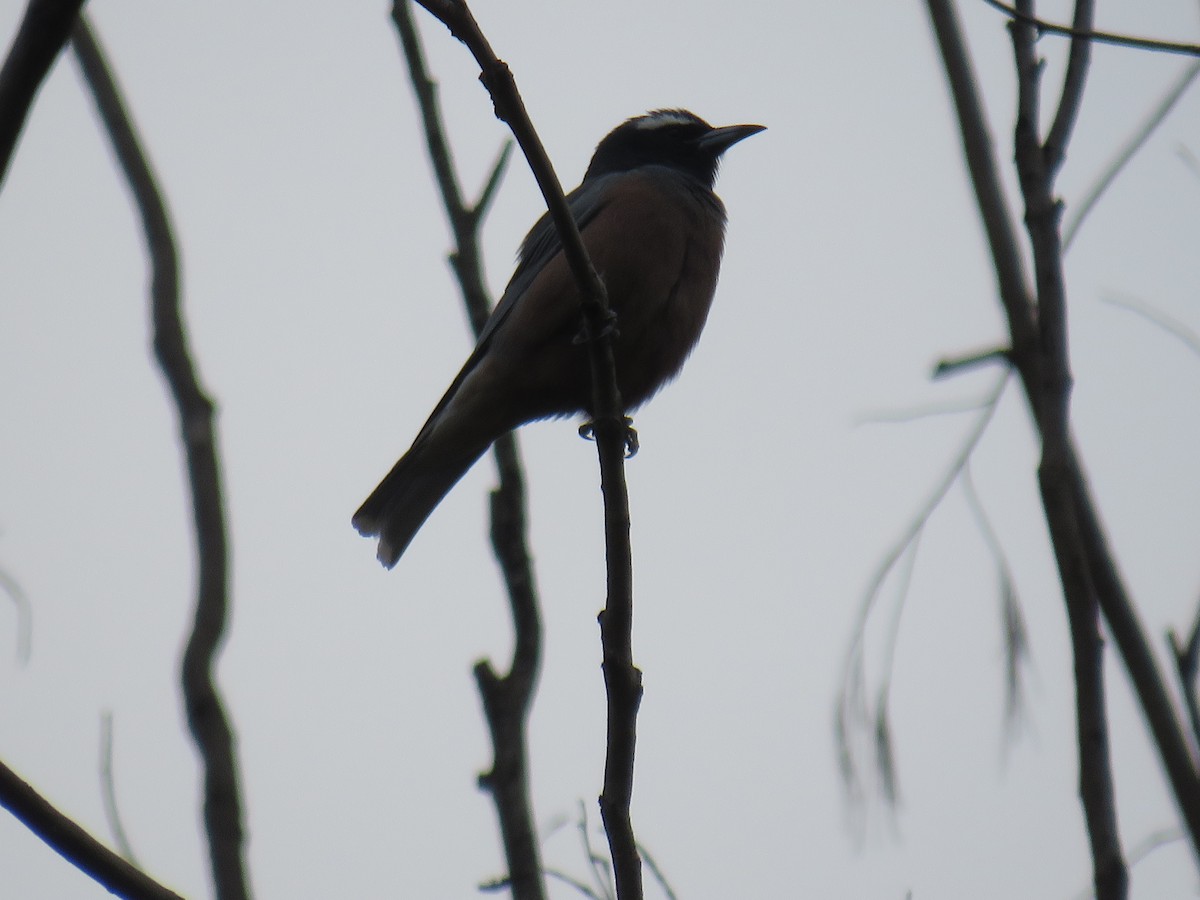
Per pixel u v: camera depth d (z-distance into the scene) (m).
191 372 9.23
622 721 6.59
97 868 5.30
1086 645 6.54
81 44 10.55
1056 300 7.21
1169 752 7.28
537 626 8.38
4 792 5.22
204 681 8.01
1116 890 6.14
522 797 7.75
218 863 7.49
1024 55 7.67
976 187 8.17
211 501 8.72
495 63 6.98
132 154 10.07
